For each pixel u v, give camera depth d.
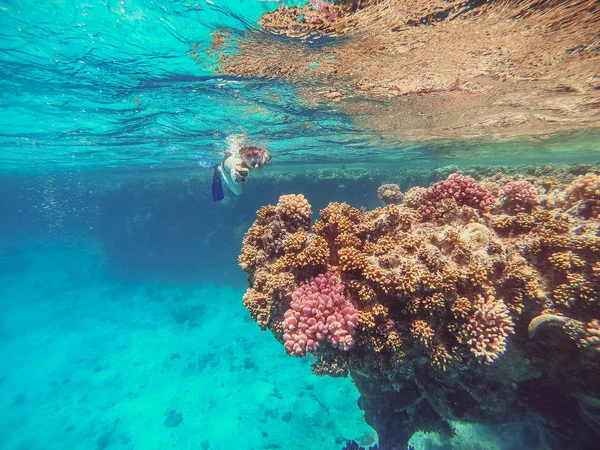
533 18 4.89
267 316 4.40
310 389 13.06
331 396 12.38
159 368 16.84
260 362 15.77
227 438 11.62
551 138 15.99
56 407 14.94
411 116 11.48
